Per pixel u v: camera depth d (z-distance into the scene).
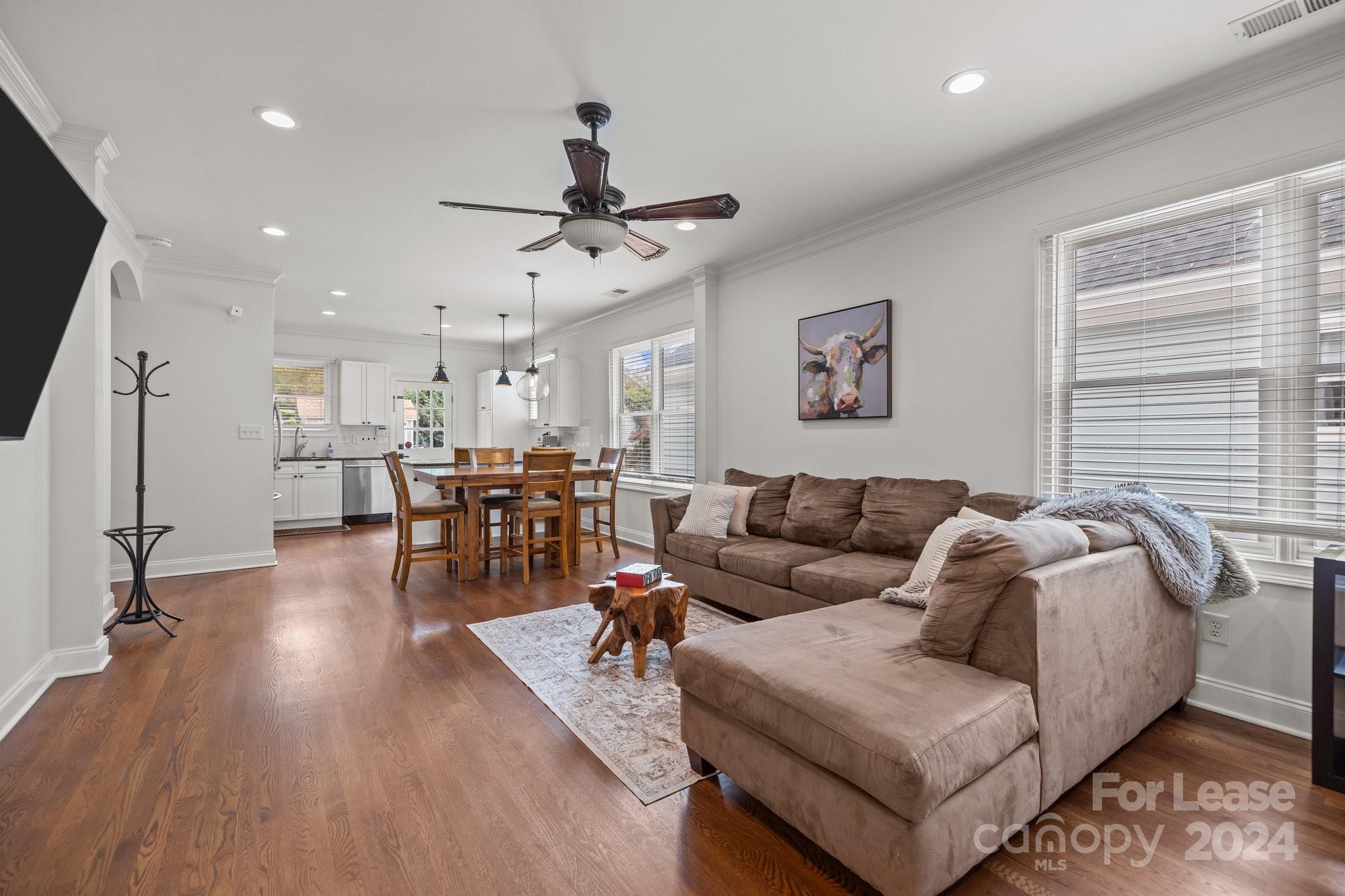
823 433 4.06
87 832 1.63
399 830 1.65
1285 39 2.07
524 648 3.04
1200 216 2.42
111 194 3.33
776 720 1.54
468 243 4.18
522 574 4.70
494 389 8.20
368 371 7.79
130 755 2.02
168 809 1.74
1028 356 2.94
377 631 3.31
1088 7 1.92
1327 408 2.14
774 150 2.88
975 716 1.40
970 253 3.18
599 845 1.60
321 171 3.06
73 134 2.60
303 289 5.52
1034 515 2.36
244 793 1.81
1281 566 2.21
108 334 3.34
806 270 4.14
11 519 2.30
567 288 5.52
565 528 4.61
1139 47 2.12
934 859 1.28
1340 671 1.85
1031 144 2.82
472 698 2.48
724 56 2.16
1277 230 2.24
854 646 1.83
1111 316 2.70
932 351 3.37
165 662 2.85
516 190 3.29
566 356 7.44
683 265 4.80
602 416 6.70
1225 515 2.37
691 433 5.41
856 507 3.47
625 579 2.79
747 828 1.67
